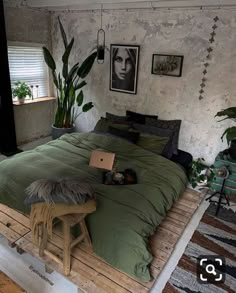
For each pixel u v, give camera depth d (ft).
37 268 6.71
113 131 11.01
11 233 7.45
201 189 10.58
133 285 6.05
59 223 7.20
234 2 9.12
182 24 10.66
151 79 12.17
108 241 6.31
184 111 11.69
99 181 8.11
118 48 12.60
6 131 13.20
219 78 10.46
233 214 9.20
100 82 13.92
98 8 12.30
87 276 6.20
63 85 14.62
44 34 14.35
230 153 10.08
